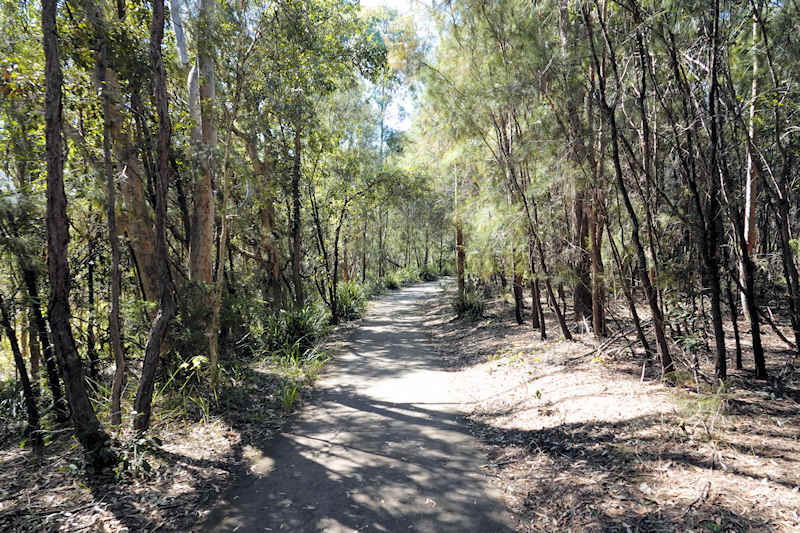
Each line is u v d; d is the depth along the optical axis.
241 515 3.19
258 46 6.44
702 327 5.68
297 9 8.16
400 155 16.81
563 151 5.52
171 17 6.30
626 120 5.29
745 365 5.00
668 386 4.62
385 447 4.40
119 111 4.99
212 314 5.89
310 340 9.62
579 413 4.43
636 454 3.40
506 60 6.21
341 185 13.73
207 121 6.64
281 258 11.75
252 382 6.79
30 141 4.74
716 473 2.93
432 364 8.16
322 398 6.22
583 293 8.43
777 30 4.25
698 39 4.25
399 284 27.95
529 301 13.30
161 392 5.56
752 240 6.20
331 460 4.13
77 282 6.54
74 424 3.72
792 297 4.89
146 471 3.64
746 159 5.69
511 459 3.91
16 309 4.45
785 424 3.46
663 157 5.68
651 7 4.31
